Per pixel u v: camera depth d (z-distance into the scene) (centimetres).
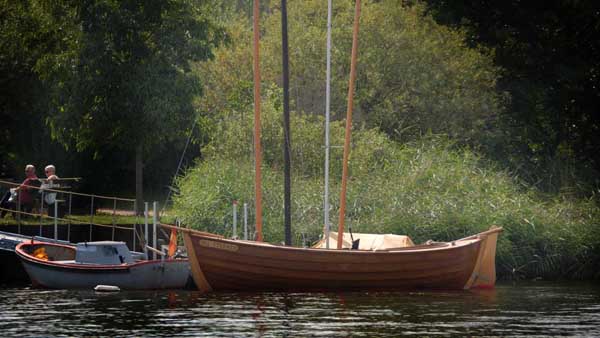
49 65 11062
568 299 7894
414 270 8400
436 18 13700
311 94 13962
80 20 10894
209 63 14938
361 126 12938
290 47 14038
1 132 13875
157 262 8512
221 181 10006
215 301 7631
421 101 13350
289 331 6175
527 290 8562
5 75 13112
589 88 13375
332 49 13738
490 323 6562
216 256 8138
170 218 10138
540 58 13538
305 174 10894
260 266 8156
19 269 9481
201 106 14162
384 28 13850
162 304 7462
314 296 7956
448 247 8481
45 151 14050
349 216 9881
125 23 10881
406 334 6091
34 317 6781
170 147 14975
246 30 15838
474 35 13812
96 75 10931
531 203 10225
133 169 15038
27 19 11525
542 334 6131
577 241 9781
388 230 9606
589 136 13162
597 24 13000
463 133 13038
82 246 8675
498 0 13500
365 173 10606
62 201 10206
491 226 9438
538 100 13488
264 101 12044
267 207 9838
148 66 10962
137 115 11044
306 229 9619
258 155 8525
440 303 7588
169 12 11050
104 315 6875
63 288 8588
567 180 11425
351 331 6184
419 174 10250
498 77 13825
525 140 13038
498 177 10556
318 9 14625
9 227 9694
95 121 11044
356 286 8306
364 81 13700
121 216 11250
